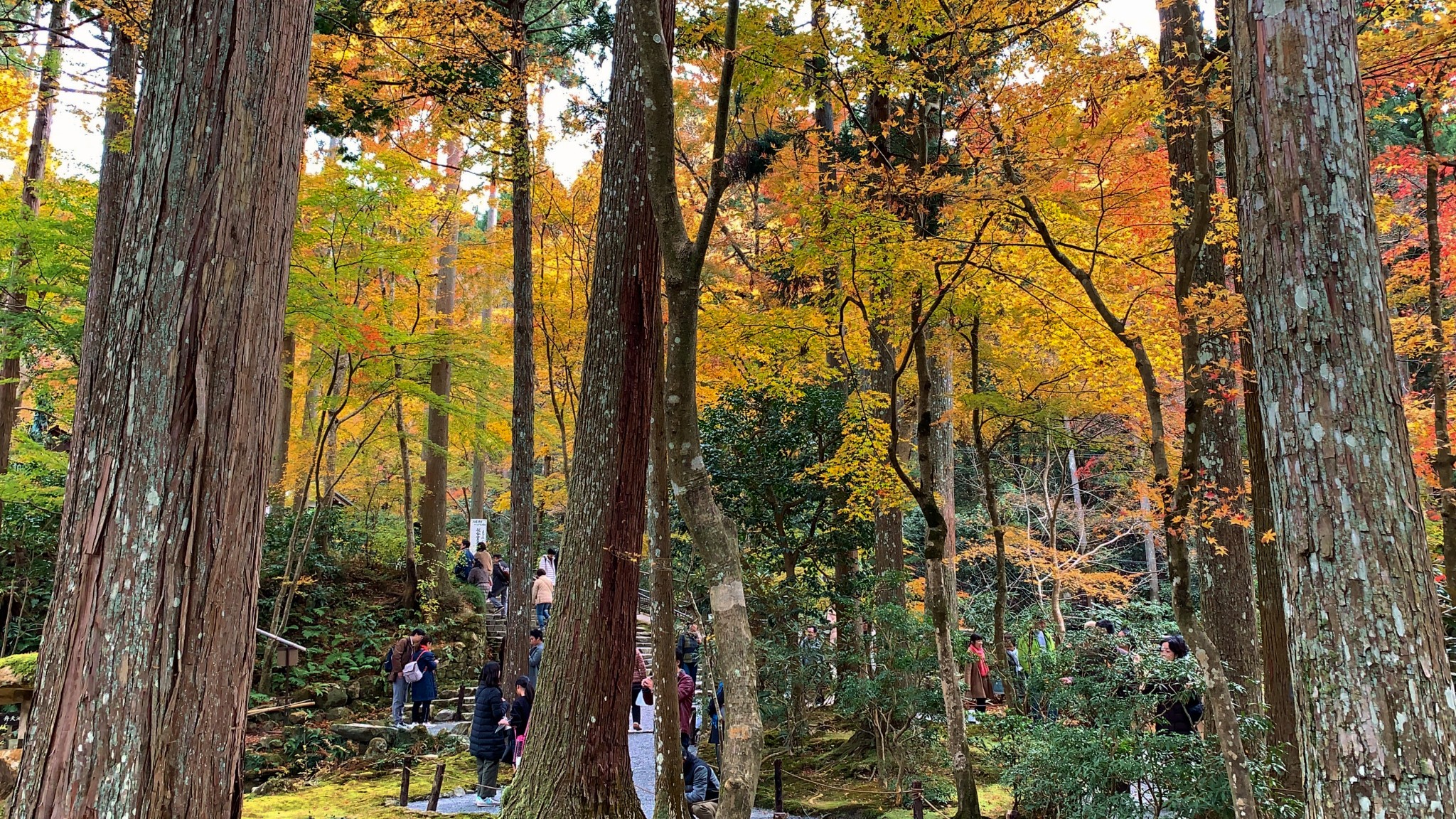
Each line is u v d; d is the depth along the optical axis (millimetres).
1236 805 4590
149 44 2879
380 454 17188
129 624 2504
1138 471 15203
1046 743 5859
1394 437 2738
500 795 8461
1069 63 5328
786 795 8297
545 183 11625
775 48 6055
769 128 10094
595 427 5629
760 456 10672
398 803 8125
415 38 9305
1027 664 8312
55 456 10648
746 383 9969
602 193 5855
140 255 2713
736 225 15031
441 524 16203
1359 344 2777
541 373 17188
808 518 11164
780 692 9359
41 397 12195
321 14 8414
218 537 2648
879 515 10195
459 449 20203
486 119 9844
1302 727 2830
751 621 10188
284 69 2957
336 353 13789
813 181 7926
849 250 6473
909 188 6199
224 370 2703
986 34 6043
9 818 2439
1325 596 2730
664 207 3330
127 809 2398
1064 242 6066
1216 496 6711
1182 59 5703
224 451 2682
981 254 6480
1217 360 6516
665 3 5648
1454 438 8820
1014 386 10023
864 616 9438
